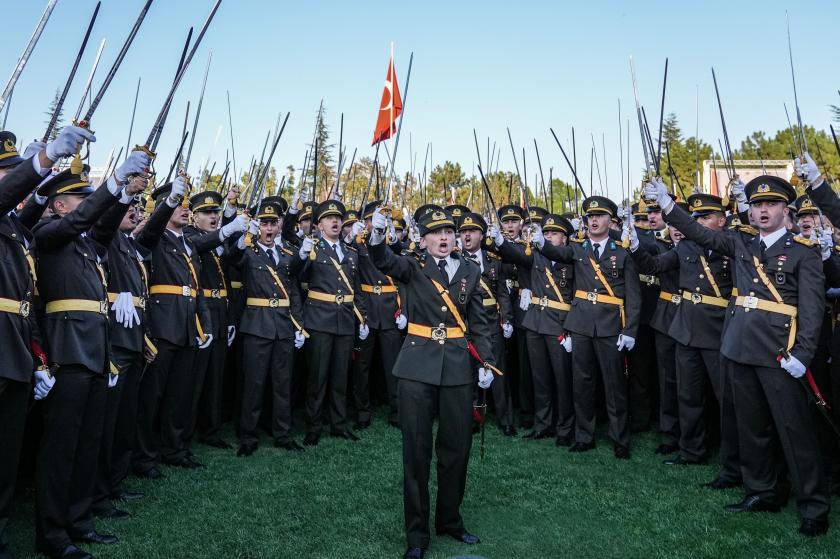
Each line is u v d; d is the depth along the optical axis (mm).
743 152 24453
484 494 5086
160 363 5406
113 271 4594
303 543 4105
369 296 7312
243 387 6301
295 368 7625
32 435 4953
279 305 6348
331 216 6977
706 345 5824
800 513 4492
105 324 4062
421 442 4121
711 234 5098
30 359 3516
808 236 4902
